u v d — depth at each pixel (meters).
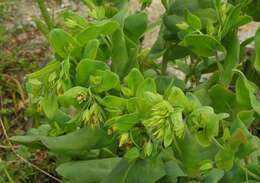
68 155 0.37
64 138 0.31
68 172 0.35
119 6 0.38
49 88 0.29
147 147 0.28
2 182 0.46
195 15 0.36
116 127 0.28
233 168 0.31
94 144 0.31
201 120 0.27
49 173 0.49
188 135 0.28
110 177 0.31
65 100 0.28
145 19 0.34
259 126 0.46
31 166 0.49
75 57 0.29
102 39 0.31
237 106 0.34
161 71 0.40
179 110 0.26
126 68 0.32
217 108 0.35
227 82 0.34
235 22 0.34
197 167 0.29
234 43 0.34
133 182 0.30
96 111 0.28
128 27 0.34
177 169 0.33
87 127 0.31
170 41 0.38
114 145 0.36
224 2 0.37
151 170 0.30
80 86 0.28
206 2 0.37
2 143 0.53
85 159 0.37
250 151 0.29
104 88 0.28
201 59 0.42
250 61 0.39
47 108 0.29
